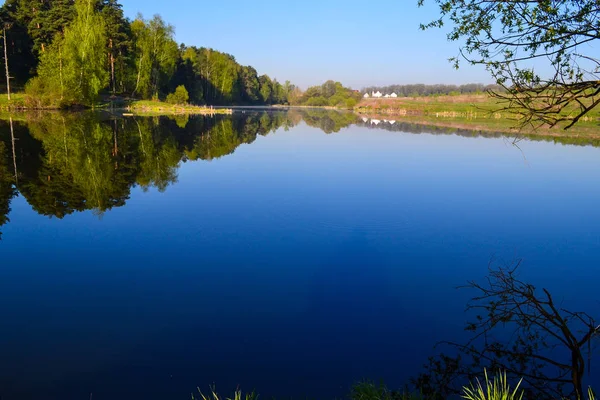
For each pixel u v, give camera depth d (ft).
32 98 132.05
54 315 18.72
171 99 198.49
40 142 70.59
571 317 18.53
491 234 29.27
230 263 24.48
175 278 22.54
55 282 21.97
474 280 22.34
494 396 12.03
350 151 72.49
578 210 35.14
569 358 15.58
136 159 60.59
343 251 26.25
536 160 63.46
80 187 42.80
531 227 30.73
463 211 34.71
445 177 49.19
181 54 245.24
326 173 51.37
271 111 275.39
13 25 165.89
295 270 23.58
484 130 125.49
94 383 14.25
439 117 221.05
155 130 100.78
